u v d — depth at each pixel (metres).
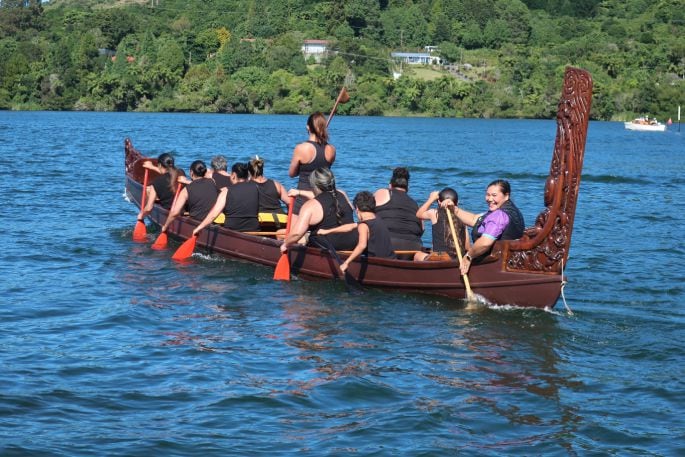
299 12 188.88
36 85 138.75
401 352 8.65
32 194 21.34
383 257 11.26
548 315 10.14
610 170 36.78
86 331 9.20
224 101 138.50
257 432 6.59
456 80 153.12
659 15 190.62
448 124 114.25
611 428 6.77
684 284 11.95
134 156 19.55
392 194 11.97
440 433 6.63
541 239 9.95
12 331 9.13
